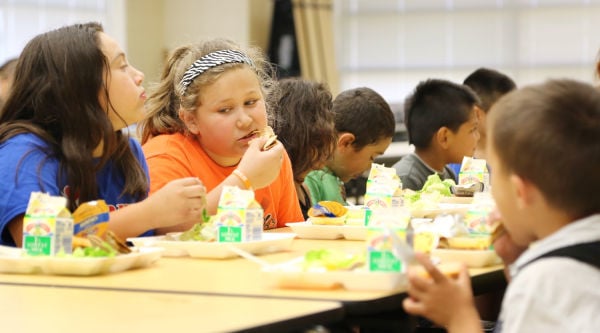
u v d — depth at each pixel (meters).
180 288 2.14
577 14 9.50
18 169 2.72
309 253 2.22
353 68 9.91
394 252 2.11
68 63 2.83
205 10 9.37
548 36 9.56
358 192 5.58
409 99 4.93
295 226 3.11
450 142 4.70
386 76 9.84
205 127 3.38
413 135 4.78
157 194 2.75
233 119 3.34
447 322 1.96
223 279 2.27
